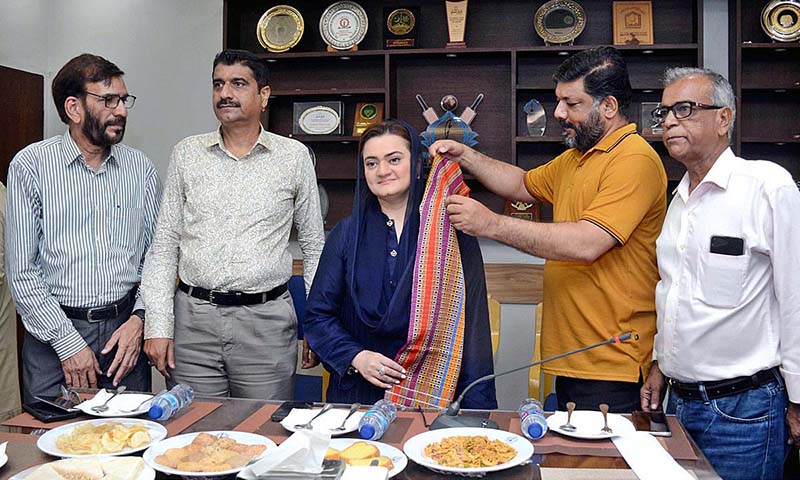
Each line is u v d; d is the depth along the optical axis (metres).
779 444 1.97
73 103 2.54
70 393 1.93
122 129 2.62
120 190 2.67
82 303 2.58
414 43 4.22
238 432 1.61
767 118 4.16
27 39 4.48
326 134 4.37
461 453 1.48
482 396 2.06
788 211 1.88
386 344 2.09
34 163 2.56
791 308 1.89
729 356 1.97
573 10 4.12
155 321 2.59
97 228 2.61
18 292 2.53
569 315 2.26
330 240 2.18
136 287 2.74
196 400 1.90
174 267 2.71
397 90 4.43
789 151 4.16
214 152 2.69
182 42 4.54
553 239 2.08
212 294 2.62
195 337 2.65
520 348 3.93
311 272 2.79
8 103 4.30
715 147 2.01
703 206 2.01
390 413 1.71
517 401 3.94
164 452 1.49
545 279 2.38
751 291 1.94
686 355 2.01
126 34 4.59
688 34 4.18
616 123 2.25
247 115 2.63
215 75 2.63
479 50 4.10
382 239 2.12
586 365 2.23
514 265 3.96
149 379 2.75
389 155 2.05
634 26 4.10
